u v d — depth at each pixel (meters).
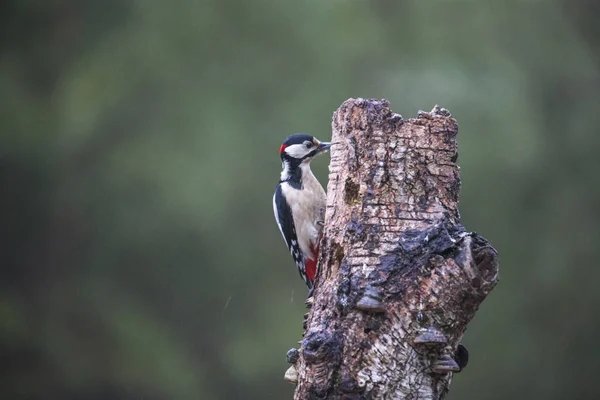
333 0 16.77
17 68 16.44
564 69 15.72
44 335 16.33
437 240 4.80
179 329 16.55
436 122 5.07
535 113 15.41
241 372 16.06
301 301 16.16
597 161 15.02
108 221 15.91
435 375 4.74
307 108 15.74
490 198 14.71
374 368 4.68
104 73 16.22
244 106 16.02
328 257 5.09
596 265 14.78
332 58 16.08
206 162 15.62
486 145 14.80
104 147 16.09
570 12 16.02
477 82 15.47
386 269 4.79
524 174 14.81
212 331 16.44
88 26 16.53
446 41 16.16
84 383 16.30
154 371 16.34
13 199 16.16
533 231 14.90
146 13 16.42
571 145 15.14
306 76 16.09
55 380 16.30
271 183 15.68
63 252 16.50
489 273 4.73
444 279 4.71
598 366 14.60
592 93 15.55
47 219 16.30
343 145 5.17
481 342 14.95
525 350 14.81
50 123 16.17
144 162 15.73
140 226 15.78
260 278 16.20
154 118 16.12
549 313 14.87
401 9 16.47
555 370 14.71
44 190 16.05
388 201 4.96
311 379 4.72
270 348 15.91
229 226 15.77
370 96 15.70
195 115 15.98
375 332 4.72
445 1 16.50
